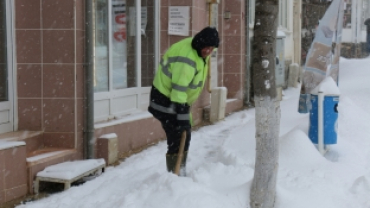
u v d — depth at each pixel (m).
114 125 8.06
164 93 6.02
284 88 18.06
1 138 6.70
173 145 6.17
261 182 5.09
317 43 7.73
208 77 11.82
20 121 7.28
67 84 7.19
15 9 7.20
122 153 8.31
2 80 7.09
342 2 8.10
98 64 8.34
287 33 18.66
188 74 5.72
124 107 9.10
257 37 4.97
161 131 9.63
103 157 7.57
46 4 7.18
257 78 5.01
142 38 9.98
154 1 10.31
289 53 18.91
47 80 7.22
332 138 7.25
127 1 9.27
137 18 9.54
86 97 7.34
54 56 7.19
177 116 5.96
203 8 11.34
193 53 5.80
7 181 6.02
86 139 7.36
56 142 7.25
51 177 6.37
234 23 13.55
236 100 13.52
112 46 8.83
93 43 7.87
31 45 7.21
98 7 8.35
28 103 7.25
